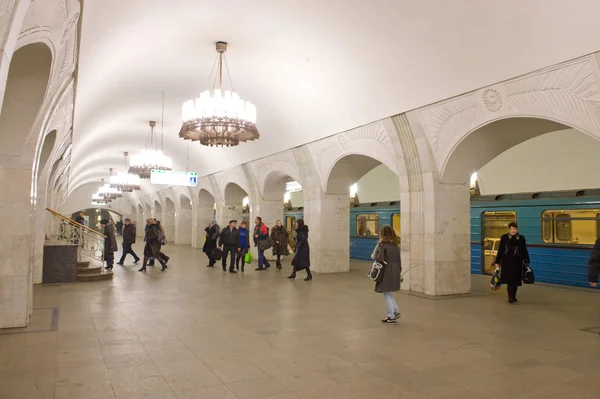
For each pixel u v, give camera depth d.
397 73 9.04
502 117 8.12
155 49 9.32
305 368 5.01
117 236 41.38
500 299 9.64
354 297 9.68
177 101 13.64
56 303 8.67
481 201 13.95
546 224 12.10
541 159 13.02
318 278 12.85
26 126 6.23
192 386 4.42
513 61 7.27
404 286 10.72
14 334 6.32
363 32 8.20
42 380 4.52
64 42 5.23
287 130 13.97
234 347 5.80
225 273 13.92
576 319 7.70
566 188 12.46
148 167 16.25
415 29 7.70
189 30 8.48
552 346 6.02
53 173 15.88
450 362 5.29
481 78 7.95
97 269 12.36
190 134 9.61
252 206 18.88
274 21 8.16
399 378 4.73
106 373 4.75
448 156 9.58
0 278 6.65
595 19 5.94
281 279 12.58
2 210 6.64
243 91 12.51
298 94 11.63
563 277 11.61
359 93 10.31
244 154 17.84
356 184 20.12
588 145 11.80
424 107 9.50
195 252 22.48
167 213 33.38
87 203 45.31
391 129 10.48
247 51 9.59
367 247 18.06
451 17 7.14
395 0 7.18
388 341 6.18
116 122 16.64
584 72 6.58
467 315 7.97
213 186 22.92
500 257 9.31
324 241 14.13
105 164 30.89
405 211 10.69
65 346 5.75
